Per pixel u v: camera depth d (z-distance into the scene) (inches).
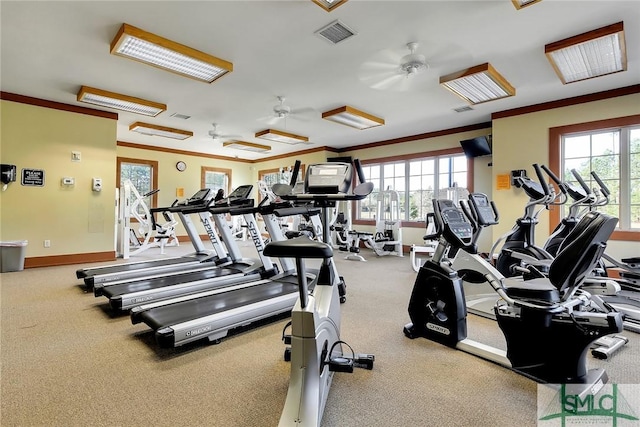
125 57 127.7
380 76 155.5
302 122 237.5
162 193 335.0
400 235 261.6
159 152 332.5
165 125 247.1
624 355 84.4
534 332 70.2
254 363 80.2
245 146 309.9
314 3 101.0
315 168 94.4
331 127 251.9
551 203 133.5
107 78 159.8
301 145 325.1
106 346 89.0
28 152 189.5
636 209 164.9
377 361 81.4
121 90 174.7
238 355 84.5
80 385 69.4
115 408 61.6
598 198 131.5
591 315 63.2
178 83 165.5
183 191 349.1
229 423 57.6
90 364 78.8
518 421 58.6
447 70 147.8
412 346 90.2
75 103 200.5
